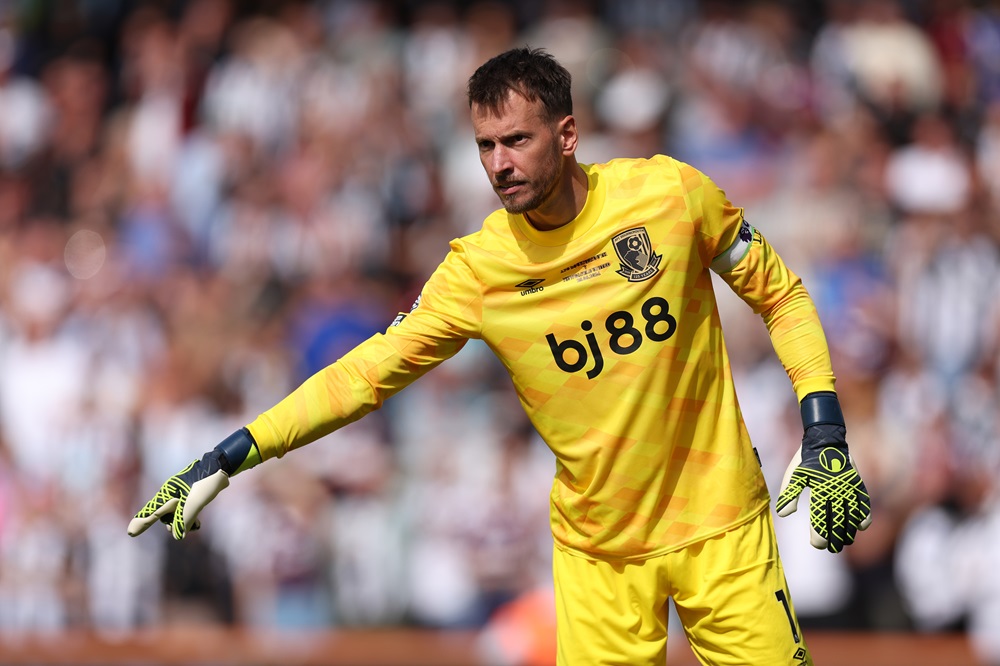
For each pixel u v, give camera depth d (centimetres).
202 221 4528
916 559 3538
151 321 4212
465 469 3709
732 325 3869
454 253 1537
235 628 3619
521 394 1553
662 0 4991
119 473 3841
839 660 3369
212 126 4794
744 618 1516
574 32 4900
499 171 1442
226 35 5022
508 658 3366
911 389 3816
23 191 4803
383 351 1530
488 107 1440
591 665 1570
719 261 1531
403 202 4512
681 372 1502
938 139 4491
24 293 4331
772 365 3775
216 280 4325
